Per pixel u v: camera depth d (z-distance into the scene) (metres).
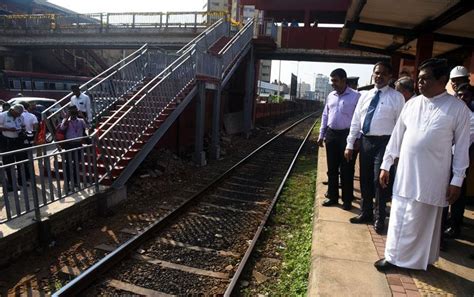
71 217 5.89
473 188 5.98
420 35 7.99
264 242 5.84
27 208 5.15
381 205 4.79
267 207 7.66
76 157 6.30
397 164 3.86
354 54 20.02
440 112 3.21
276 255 5.40
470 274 3.67
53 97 23.27
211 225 6.47
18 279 4.44
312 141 20.42
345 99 5.68
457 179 3.19
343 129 5.72
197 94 11.79
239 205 7.73
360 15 7.60
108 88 10.15
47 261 4.90
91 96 9.55
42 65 36.53
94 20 28.55
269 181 10.11
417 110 3.38
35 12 39.53
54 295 3.82
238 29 21.12
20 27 29.16
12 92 20.56
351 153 5.07
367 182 5.06
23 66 32.56
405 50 11.16
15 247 4.83
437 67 3.16
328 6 22.41
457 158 3.20
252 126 22.73
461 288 3.40
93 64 41.38
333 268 3.79
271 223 6.73
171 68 10.83
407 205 3.47
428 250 3.49
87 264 4.87
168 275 4.66
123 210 7.01
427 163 3.29
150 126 8.82
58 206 5.80
